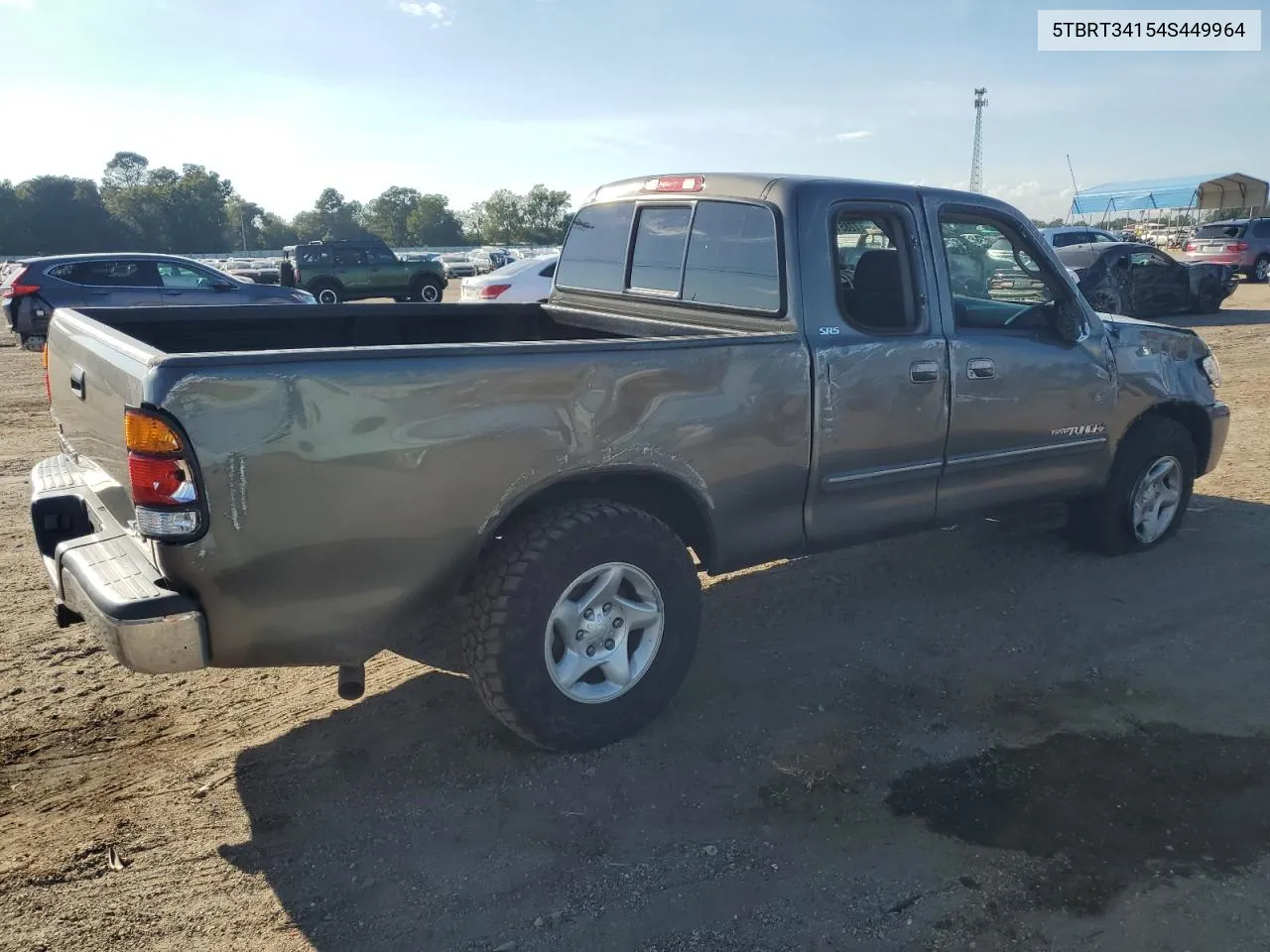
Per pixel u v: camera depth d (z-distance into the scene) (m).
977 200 4.33
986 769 3.30
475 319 5.11
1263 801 3.10
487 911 2.66
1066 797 3.13
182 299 14.72
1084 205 52.12
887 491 4.10
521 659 3.16
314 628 2.92
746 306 3.97
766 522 3.78
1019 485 4.59
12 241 92.75
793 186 3.83
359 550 2.90
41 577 5.17
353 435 2.81
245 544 2.72
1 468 7.61
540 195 117.75
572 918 2.63
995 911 2.62
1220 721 3.59
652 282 4.57
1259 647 4.19
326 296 24.20
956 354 4.15
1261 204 45.91
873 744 3.46
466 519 3.06
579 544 3.20
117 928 2.60
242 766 3.37
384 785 3.24
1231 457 7.41
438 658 3.54
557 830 3.00
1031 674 3.98
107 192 108.31
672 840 2.95
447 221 122.88
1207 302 17.89
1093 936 2.53
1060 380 4.56
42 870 2.83
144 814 3.10
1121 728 3.56
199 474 2.62
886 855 2.86
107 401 2.95
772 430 3.66
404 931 2.59
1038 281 4.58
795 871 2.80
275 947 2.54
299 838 2.98
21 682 3.99
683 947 2.52
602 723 3.38
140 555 2.91
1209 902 2.64
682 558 3.47
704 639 4.34
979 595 4.79
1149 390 4.98
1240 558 5.21
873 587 4.91
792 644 4.28
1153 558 5.23
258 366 2.67
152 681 4.02
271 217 123.50
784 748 3.44
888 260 4.05
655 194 4.53
